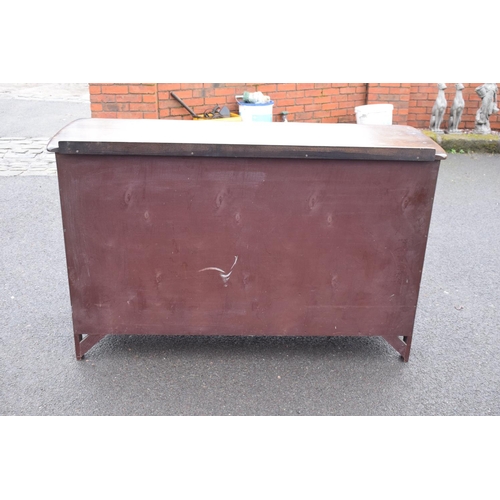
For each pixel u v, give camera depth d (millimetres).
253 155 3240
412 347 3975
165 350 3871
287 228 3441
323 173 3332
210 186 3348
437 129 9602
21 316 4191
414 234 3490
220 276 3537
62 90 14242
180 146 3217
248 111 7785
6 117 10586
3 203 6371
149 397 3404
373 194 3389
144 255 3484
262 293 3578
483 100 9531
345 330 3693
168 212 3396
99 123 3744
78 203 3375
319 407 3363
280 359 3812
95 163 3295
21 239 5492
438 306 4500
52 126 9922
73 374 3588
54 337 3961
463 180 7855
